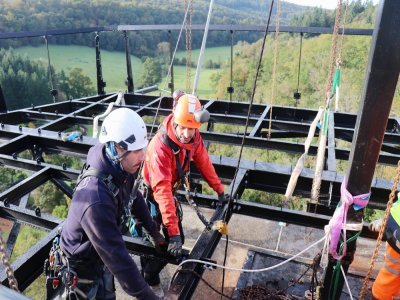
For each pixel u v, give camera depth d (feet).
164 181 8.66
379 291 9.84
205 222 9.90
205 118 8.23
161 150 8.66
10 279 4.48
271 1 6.06
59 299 7.46
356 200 6.63
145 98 25.90
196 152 9.79
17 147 16.26
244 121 21.35
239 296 11.28
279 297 11.16
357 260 14.34
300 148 16.87
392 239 8.76
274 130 21.84
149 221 8.71
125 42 25.72
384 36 5.23
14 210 11.13
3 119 21.11
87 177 6.25
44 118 21.68
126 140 6.22
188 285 8.57
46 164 14.08
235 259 14.97
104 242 6.06
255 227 16.94
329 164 14.19
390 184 12.01
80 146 16.22
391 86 5.52
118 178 6.35
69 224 6.73
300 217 11.30
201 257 8.95
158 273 12.91
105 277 7.80
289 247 15.60
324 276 7.97
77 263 7.01
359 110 5.98
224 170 13.74
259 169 13.42
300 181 13.07
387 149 19.63
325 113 9.19
